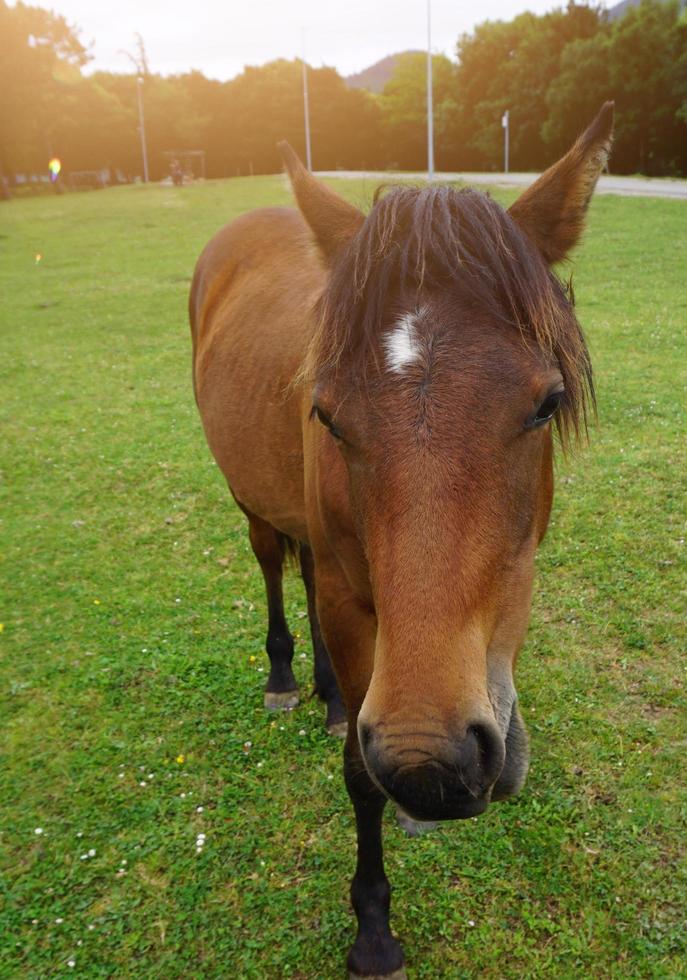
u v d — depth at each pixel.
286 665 3.92
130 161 75.69
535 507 1.93
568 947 2.60
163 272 17.22
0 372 10.18
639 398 7.02
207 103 81.62
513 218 2.10
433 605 1.63
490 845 2.97
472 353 1.72
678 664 3.84
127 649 4.37
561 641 4.06
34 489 6.57
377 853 2.65
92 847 3.14
